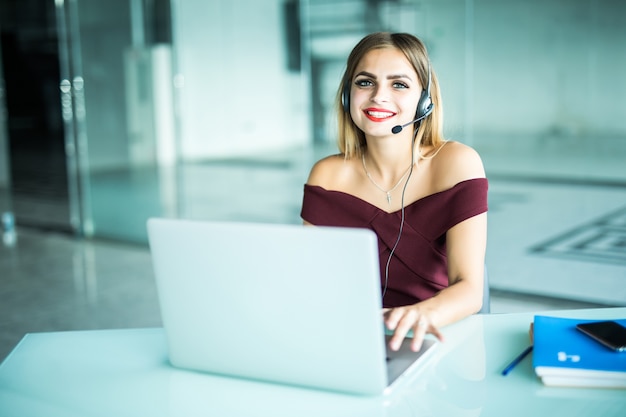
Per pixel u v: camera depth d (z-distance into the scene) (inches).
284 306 43.8
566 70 465.1
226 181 260.2
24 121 634.8
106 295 159.6
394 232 67.6
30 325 141.1
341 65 231.0
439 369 48.3
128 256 195.3
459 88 218.7
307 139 243.9
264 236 42.6
